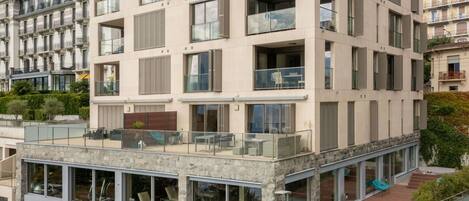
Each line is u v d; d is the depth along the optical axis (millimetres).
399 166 26094
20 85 47281
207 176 15977
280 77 18438
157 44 23062
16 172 22391
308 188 17203
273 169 14523
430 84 41625
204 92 20891
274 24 18672
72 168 20406
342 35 19344
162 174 17188
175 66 22141
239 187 15477
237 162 15258
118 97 25266
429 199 15859
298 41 18250
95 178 19469
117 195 18531
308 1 17562
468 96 31969
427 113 30562
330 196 18688
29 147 21766
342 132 19375
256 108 19328
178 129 21922
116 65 29234
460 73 38469
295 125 17953
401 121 25672
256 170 14859
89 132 20188
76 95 39156
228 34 19844
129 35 24609
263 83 18938
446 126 28859
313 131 17312
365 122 21469
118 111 25453
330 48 18875
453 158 27875
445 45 39844
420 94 28391
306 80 17547
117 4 25469
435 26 62625
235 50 19719
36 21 57875
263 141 15391
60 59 54531
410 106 26969
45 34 56469
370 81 21797
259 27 19109
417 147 28312
